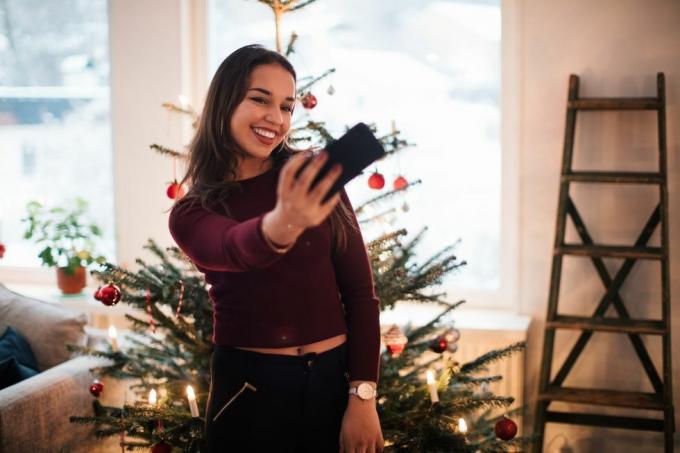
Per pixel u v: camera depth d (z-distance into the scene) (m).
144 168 3.16
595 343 2.79
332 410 1.43
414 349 2.16
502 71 2.89
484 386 2.31
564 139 2.62
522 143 2.79
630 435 2.79
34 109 3.38
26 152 3.42
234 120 1.42
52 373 2.34
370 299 1.47
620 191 2.70
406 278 2.06
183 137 3.11
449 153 3.01
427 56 2.98
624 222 2.71
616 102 2.55
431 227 3.05
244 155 1.46
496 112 2.95
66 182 3.39
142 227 3.20
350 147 1.08
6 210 3.48
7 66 3.38
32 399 2.19
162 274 2.10
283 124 1.44
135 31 3.12
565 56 2.71
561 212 2.60
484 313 2.95
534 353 2.87
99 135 3.33
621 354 2.76
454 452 1.92
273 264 1.37
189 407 2.04
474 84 2.95
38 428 2.21
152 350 2.21
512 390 2.73
